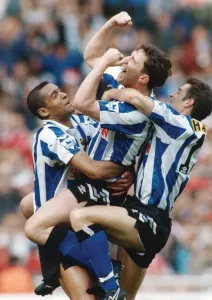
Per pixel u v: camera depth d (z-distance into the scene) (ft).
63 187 54.65
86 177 54.85
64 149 53.47
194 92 55.21
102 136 54.19
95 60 57.72
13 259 92.63
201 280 83.92
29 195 57.72
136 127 52.90
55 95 55.77
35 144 55.06
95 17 135.74
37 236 53.16
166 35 137.69
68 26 130.52
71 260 53.31
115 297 52.39
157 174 53.31
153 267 91.81
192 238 96.27
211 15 143.64
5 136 109.09
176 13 142.82
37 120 114.32
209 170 102.53
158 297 77.36
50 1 136.26
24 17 134.00
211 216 98.84
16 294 79.71
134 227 52.80
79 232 52.26
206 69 136.26
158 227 53.42
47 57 125.49
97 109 52.42
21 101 117.80
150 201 53.31
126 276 56.29
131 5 138.92
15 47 126.21
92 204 53.98
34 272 92.07
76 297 53.21
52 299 75.72
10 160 102.37
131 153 53.57
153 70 53.72
